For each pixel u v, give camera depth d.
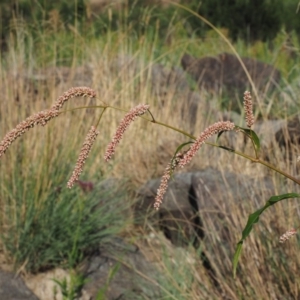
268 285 6.12
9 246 7.43
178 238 7.89
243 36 19.61
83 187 7.51
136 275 7.32
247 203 7.05
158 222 8.44
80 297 7.13
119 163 9.36
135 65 11.81
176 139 10.05
